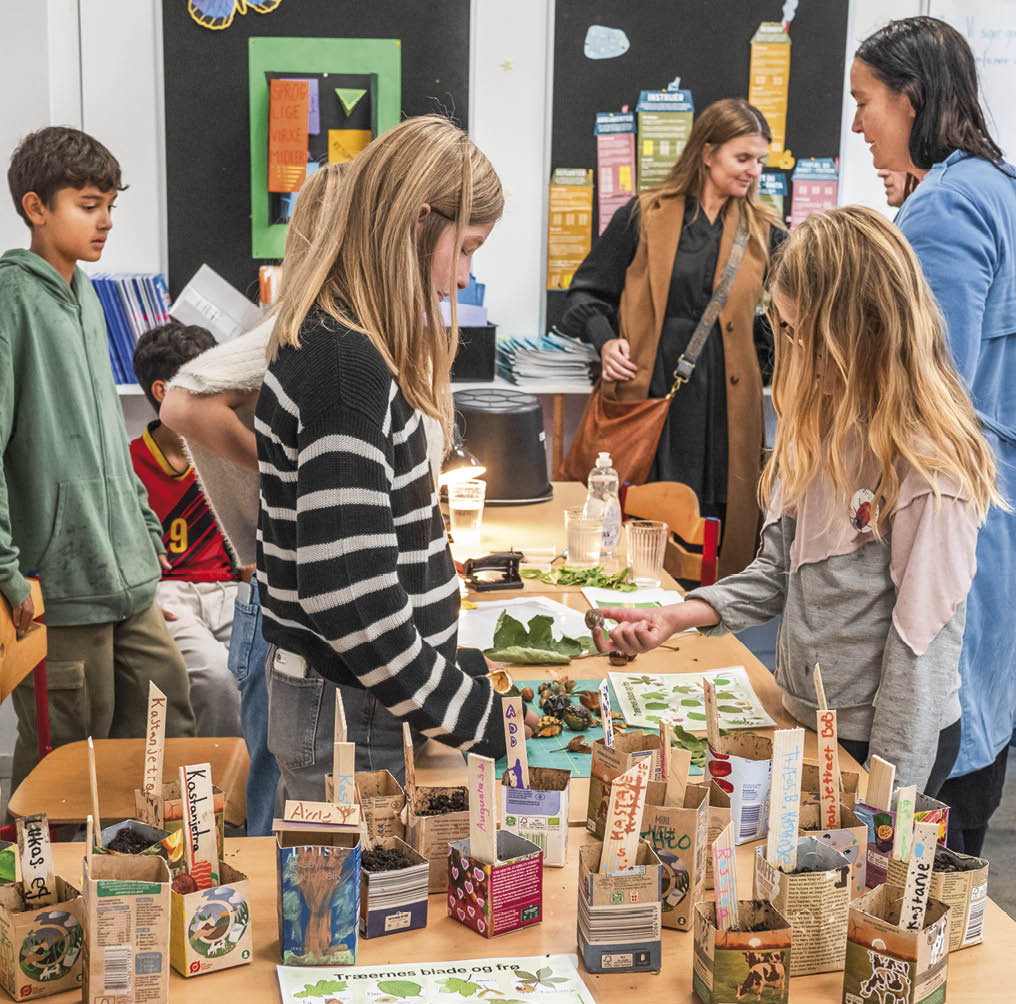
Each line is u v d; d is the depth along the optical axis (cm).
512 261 437
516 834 142
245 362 236
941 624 169
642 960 128
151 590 307
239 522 249
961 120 227
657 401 400
